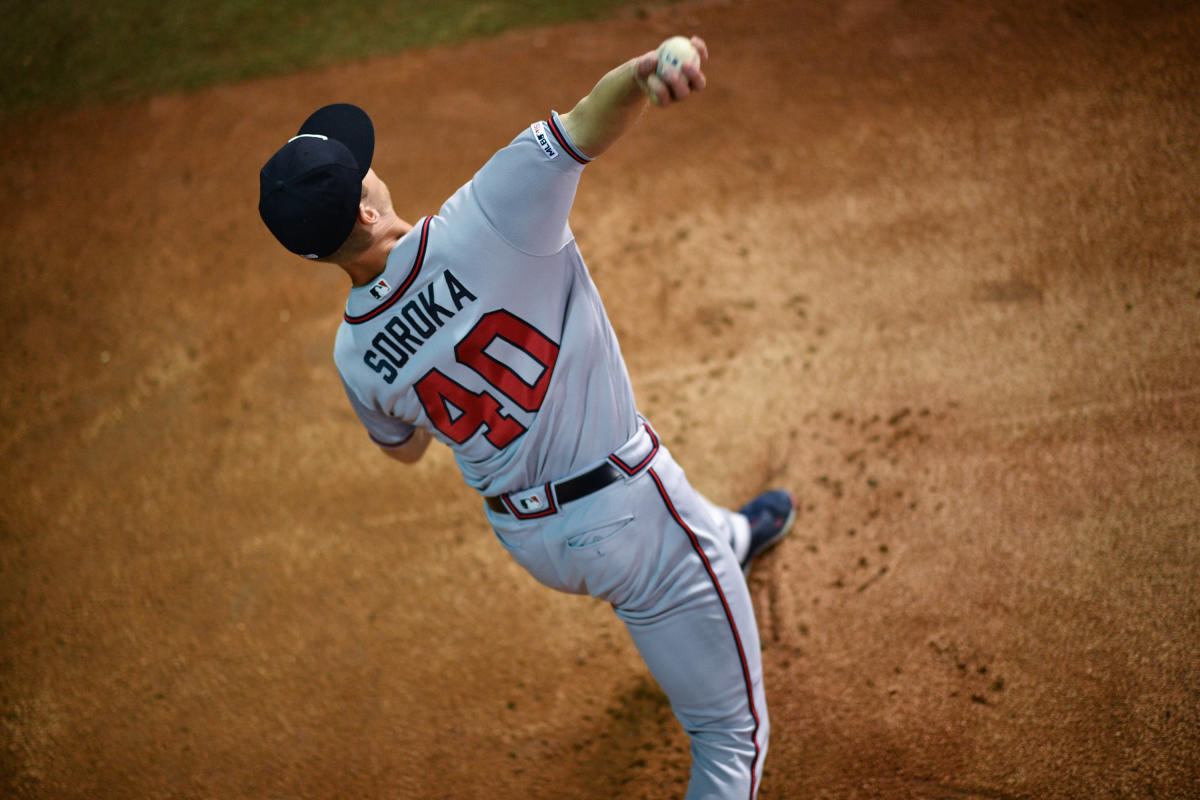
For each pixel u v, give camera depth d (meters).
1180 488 11.13
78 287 18.64
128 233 19.53
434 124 20.16
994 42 18.25
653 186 17.72
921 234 15.22
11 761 11.91
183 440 15.56
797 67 19.19
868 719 10.24
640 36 21.06
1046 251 14.26
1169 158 14.86
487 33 22.36
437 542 13.40
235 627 12.92
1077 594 10.60
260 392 16.02
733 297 15.35
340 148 6.59
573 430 7.43
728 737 8.36
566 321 7.29
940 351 13.55
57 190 20.89
